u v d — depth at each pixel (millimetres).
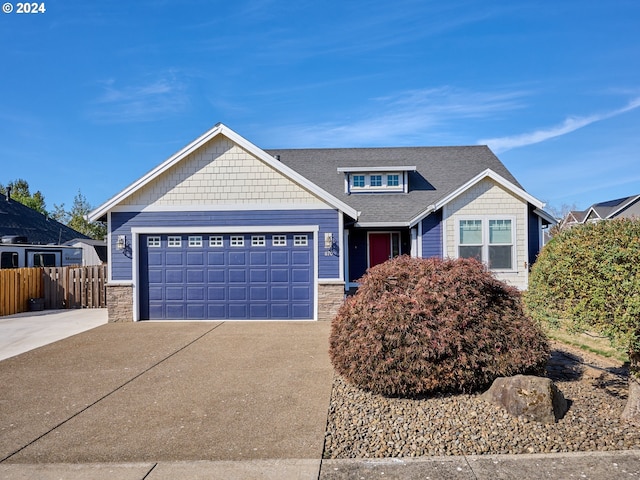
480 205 14602
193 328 10469
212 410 5039
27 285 14328
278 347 8352
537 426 4398
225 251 11695
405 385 5121
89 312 13922
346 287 15625
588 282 4613
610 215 30297
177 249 11719
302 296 11648
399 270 6031
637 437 4148
